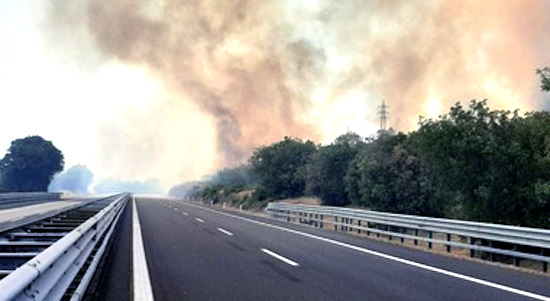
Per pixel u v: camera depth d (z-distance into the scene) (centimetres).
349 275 1012
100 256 1054
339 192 4438
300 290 830
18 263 673
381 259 1300
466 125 2088
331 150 4566
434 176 2378
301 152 5769
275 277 965
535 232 1195
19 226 1167
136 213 3456
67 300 603
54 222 1505
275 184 5681
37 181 8506
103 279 871
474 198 2105
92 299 705
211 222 2731
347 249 1533
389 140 3416
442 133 2100
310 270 1073
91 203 3119
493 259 1397
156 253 1286
